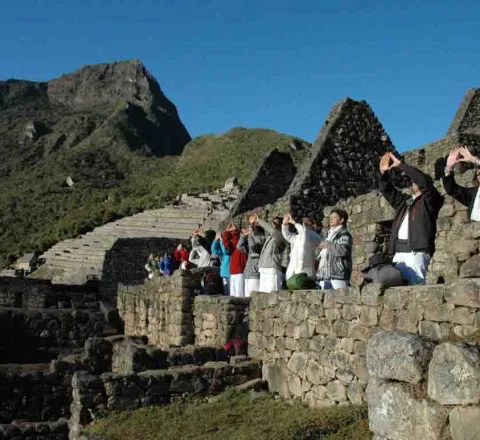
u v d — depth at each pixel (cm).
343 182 1698
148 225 4556
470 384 372
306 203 1645
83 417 841
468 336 455
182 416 802
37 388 1204
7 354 1698
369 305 646
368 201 1284
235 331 1156
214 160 8794
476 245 662
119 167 10175
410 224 675
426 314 559
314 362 751
